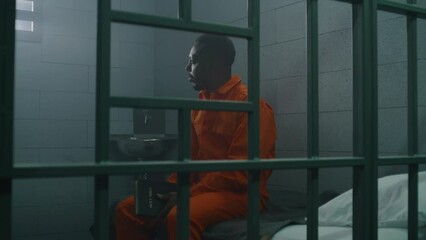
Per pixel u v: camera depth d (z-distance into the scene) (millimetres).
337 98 2572
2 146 774
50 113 3635
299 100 2783
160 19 940
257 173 1079
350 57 2484
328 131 2633
